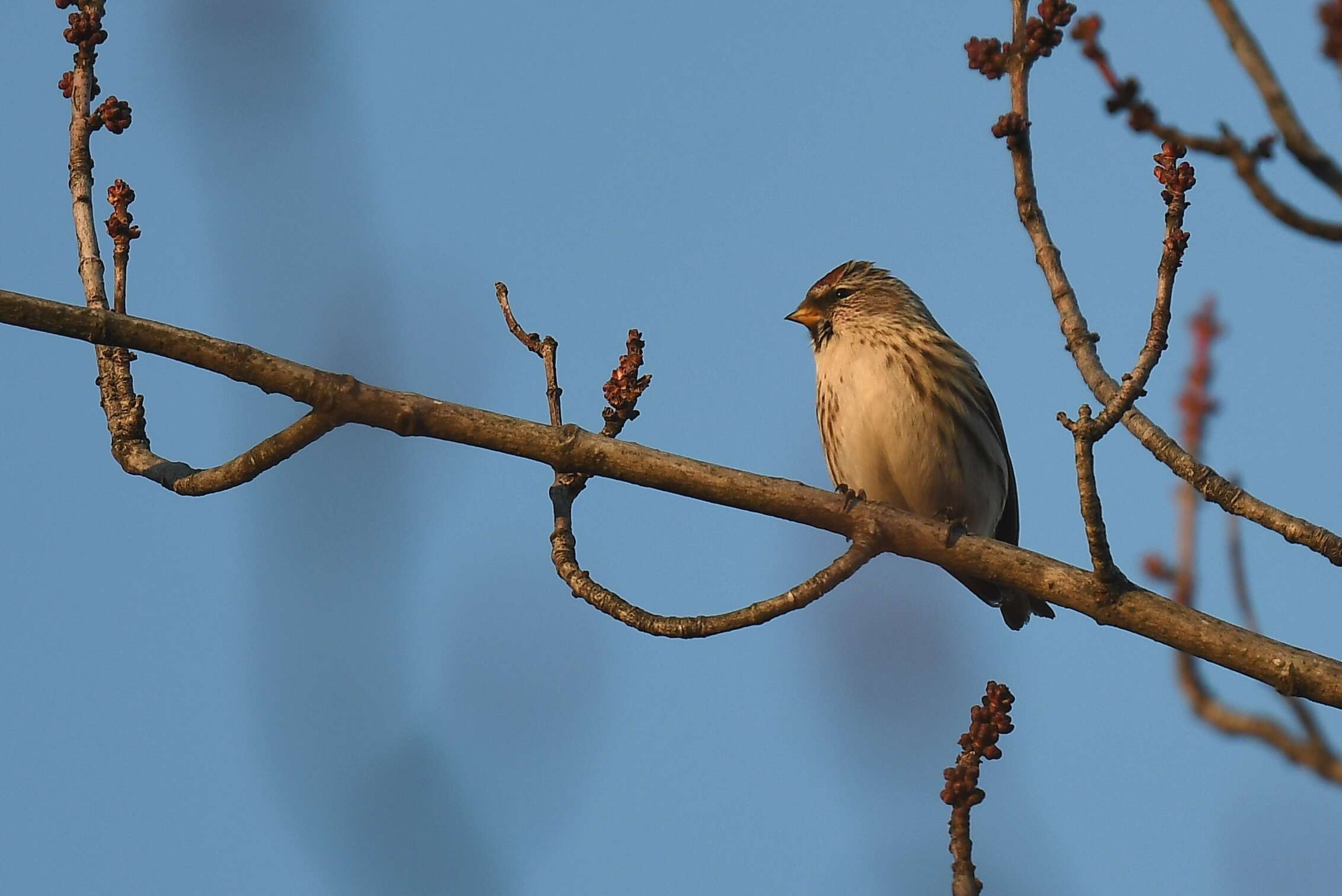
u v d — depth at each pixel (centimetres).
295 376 914
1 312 902
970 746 844
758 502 981
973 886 812
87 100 1059
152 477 972
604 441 973
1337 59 529
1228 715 894
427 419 928
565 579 961
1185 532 970
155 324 918
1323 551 915
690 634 930
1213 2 571
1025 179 964
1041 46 916
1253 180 594
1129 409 886
